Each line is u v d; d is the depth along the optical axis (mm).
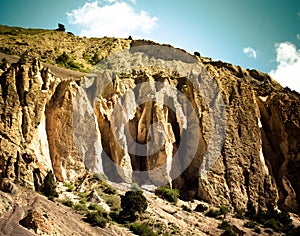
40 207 33281
